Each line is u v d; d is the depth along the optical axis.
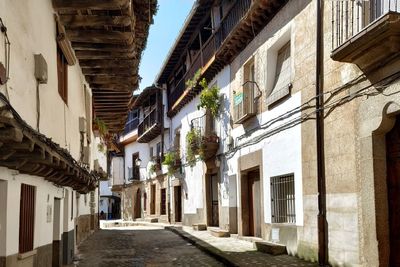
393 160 8.47
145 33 11.70
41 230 8.66
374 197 8.51
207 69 19.33
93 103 17.36
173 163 25.84
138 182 36.81
